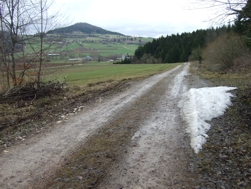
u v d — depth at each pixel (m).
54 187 3.64
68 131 6.30
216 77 18.56
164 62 92.44
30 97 10.08
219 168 4.19
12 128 6.52
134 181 3.81
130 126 6.66
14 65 10.35
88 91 12.80
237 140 5.37
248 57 21.48
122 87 14.63
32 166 4.35
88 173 4.05
